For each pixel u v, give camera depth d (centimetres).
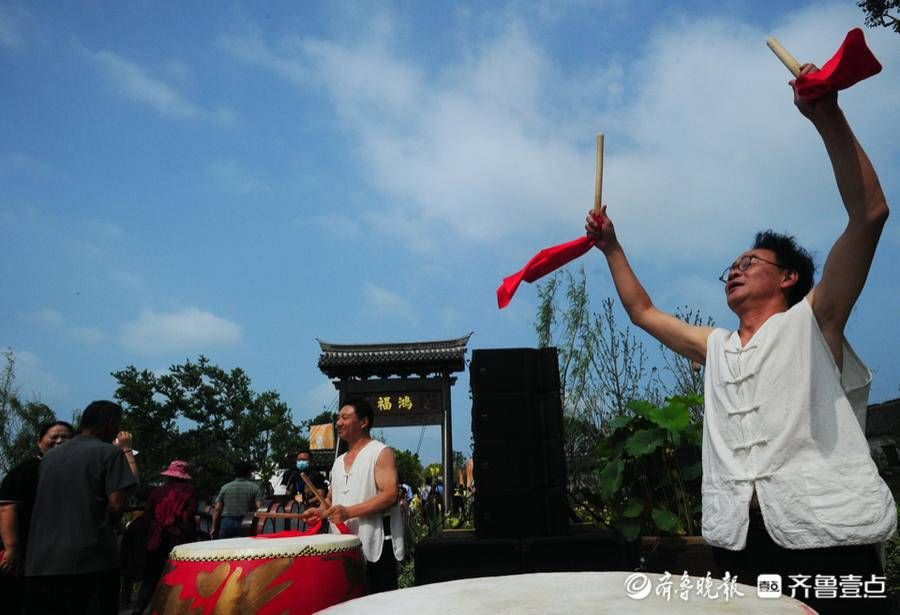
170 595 218
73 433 455
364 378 1459
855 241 156
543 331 636
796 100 152
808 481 155
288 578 219
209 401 4125
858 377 171
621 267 228
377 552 314
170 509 624
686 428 384
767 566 164
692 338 209
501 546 331
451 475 1341
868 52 135
